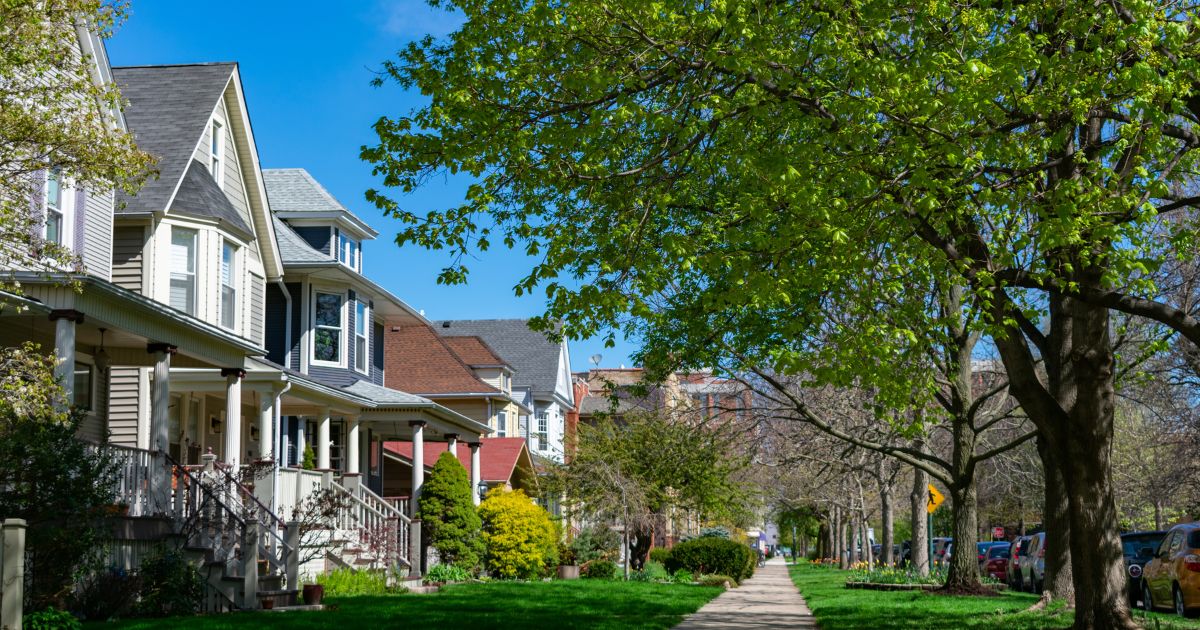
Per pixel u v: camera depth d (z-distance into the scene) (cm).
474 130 1406
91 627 1541
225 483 2220
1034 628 1628
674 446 4091
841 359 1441
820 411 3145
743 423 3066
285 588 2052
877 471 3816
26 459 1532
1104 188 1240
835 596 2725
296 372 2966
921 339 1534
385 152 1455
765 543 12712
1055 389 1831
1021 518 5756
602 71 1339
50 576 1603
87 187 1891
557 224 1466
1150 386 3122
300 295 3344
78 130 1642
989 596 2500
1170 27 1141
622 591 2805
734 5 1238
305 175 3728
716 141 1476
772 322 2175
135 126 2673
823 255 1354
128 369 2569
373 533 2819
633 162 1566
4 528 1069
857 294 1478
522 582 3144
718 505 4272
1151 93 1157
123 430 2548
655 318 2255
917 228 1370
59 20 1653
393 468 4406
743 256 1350
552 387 6538
